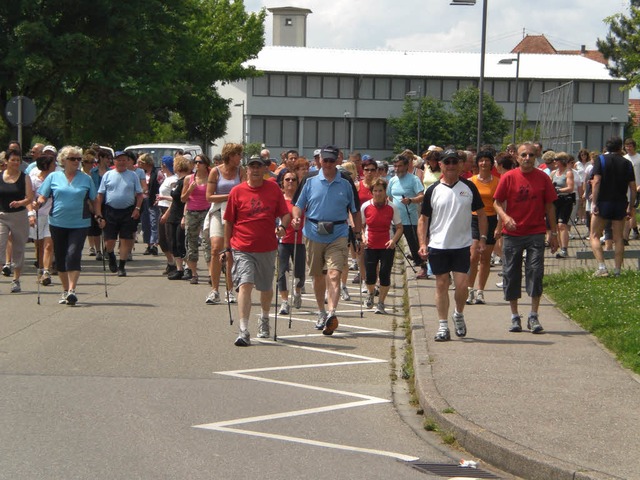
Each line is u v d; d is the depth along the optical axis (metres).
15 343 11.85
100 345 11.84
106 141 46.16
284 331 13.41
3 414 8.47
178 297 16.44
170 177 21.09
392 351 12.05
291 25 116.69
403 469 7.21
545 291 16.20
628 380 9.62
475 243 12.48
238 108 92.94
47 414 8.50
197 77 65.56
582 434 7.67
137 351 11.53
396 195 18.22
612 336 11.55
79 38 33.59
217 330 13.22
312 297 17.31
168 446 7.59
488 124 84.56
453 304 15.04
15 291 16.69
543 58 93.38
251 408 8.97
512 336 12.16
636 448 7.29
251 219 12.26
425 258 11.95
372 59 92.19
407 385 10.21
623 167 16.52
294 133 91.00
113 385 9.72
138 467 7.01
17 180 16.67
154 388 9.64
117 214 19.59
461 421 8.05
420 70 90.06
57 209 15.09
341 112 90.25
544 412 8.36
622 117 90.75
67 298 15.10
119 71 37.34
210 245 16.30
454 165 11.87
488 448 7.47
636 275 16.67
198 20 63.78
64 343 11.91
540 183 12.35
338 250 12.97
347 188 13.00
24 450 7.38
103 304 15.41
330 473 7.03
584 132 91.00
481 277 15.09
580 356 10.84
